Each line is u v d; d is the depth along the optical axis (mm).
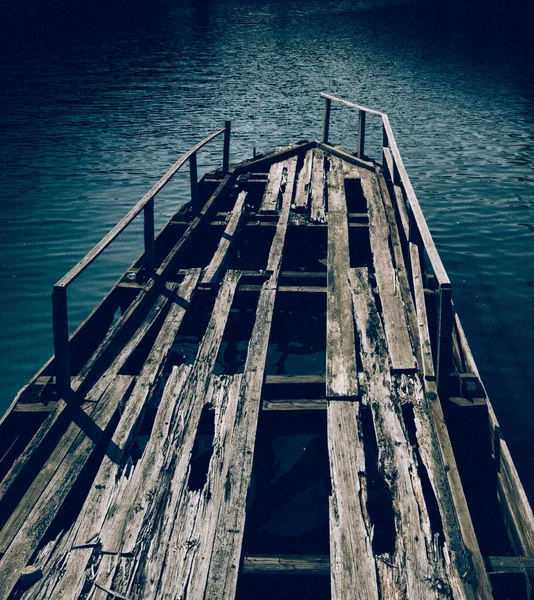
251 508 5168
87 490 4656
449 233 11977
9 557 3807
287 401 5250
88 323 6344
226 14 63094
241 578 3871
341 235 8617
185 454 4645
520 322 8680
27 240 11883
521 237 11719
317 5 69812
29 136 20234
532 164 16688
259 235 9469
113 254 11242
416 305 6531
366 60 36062
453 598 3537
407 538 3924
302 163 12555
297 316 8445
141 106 24797
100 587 3598
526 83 28719
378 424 4910
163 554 3818
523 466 5906
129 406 5211
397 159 8430
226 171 11797
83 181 15570
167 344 6137
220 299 7039
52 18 57125
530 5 63531
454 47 40281
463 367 5992
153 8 69188
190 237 8578
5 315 9117
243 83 29594
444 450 4613
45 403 5133
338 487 4285
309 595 3951
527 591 3752
